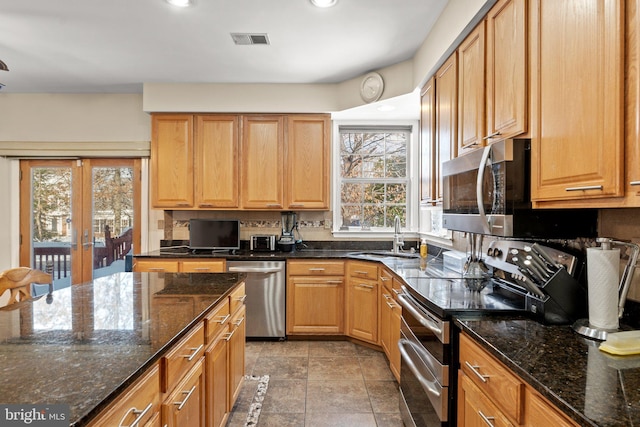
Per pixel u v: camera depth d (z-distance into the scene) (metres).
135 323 1.27
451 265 2.53
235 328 2.02
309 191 3.61
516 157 1.40
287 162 3.60
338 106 3.54
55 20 2.36
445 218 2.06
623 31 0.96
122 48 2.79
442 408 1.42
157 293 1.74
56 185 3.95
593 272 1.22
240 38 2.62
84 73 3.30
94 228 3.96
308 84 3.54
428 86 2.69
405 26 2.43
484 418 1.14
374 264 3.09
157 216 3.94
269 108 3.55
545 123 1.29
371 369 2.78
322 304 3.34
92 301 1.58
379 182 3.98
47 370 0.88
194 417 1.39
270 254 3.48
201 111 3.56
